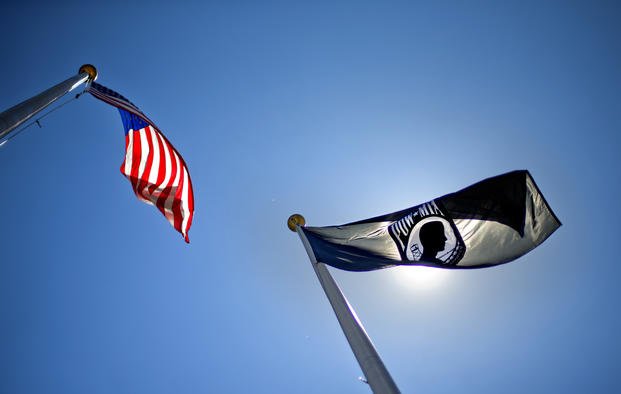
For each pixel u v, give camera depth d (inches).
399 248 351.3
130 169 395.9
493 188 355.9
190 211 402.3
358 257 353.1
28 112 350.6
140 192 390.9
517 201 347.9
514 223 340.5
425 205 365.7
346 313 263.9
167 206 393.4
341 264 349.7
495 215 346.6
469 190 360.8
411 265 339.0
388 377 204.1
